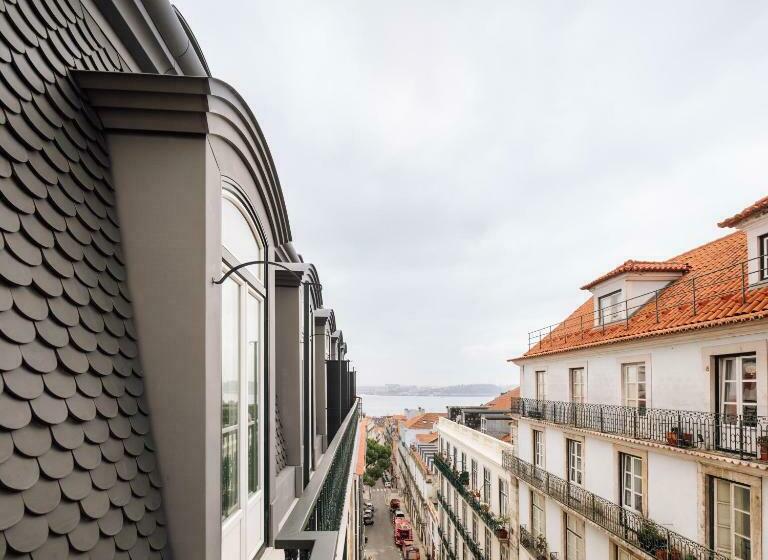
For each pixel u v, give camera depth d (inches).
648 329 475.8
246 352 134.1
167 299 93.5
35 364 69.7
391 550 1660.9
